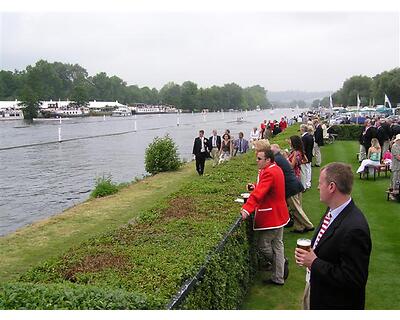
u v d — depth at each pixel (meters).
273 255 6.50
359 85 124.38
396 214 10.38
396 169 11.94
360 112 72.25
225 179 9.72
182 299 3.59
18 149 37.09
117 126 78.31
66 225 10.87
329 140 30.70
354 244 3.36
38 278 3.94
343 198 3.55
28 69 139.00
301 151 9.73
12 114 105.44
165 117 138.00
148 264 4.19
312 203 11.79
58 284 3.58
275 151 7.85
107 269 4.11
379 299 5.97
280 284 6.52
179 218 6.12
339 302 3.51
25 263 8.06
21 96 106.00
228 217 6.10
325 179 3.57
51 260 4.46
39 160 29.84
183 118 128.50
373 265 7.21
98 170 25.16
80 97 138.00
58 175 23.31
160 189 16.17
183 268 4.05
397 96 92.69
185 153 34.75
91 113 135.38
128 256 4.48
